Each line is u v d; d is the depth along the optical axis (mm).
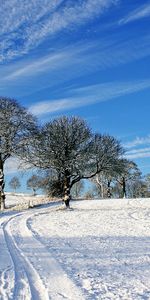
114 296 10672
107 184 85938
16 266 14641
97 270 14328
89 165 53375
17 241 21469
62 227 30328
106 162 53844
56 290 11211
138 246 20281
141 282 12484
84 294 10789
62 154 52625
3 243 20531
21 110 53469
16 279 12539
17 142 53406
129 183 106125
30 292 10930
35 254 17375
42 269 14141
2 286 11609
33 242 21234
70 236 24609
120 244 21016
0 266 14609
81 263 15617
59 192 64875
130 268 14805
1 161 54625
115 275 13516
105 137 55219
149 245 20609
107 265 15328
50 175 56062
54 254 17531
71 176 53312
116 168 55625
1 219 37188
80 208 53000
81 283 12188
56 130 53469
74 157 52406
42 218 38594
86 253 18094
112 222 33969
